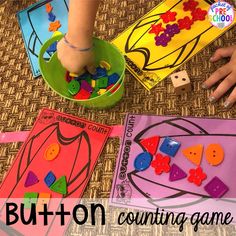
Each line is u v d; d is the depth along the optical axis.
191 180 0.34
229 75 0.37
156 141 0.36
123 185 0.35
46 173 0.37
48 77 0.38
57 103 0.41
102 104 0.38
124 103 0.39
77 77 0.40
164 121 0.37
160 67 0.40
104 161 0.37
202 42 0.40
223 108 0.37
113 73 0.40
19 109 0.42
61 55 0.36
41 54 0.38
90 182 0.36
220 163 0.34
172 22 0.42
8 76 0.44
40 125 0.40
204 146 0.35
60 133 0.39
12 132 0.40
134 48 0.42
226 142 0.35
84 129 0.39
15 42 0.46
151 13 0.43
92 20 0.33
